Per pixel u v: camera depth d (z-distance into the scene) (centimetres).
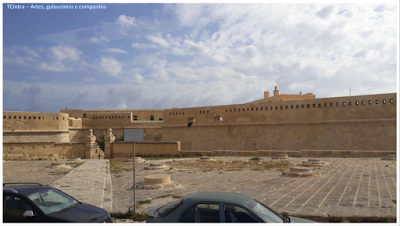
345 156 3816
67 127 6325
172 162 3591
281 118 5081
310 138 4784
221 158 4038
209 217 673
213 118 5825
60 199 870
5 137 5319
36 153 4047
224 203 687
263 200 1347
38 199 812
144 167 2848
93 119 7294
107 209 1216
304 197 1396
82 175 2384
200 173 2492
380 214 1054
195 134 5894
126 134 1162
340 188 1612
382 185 1678
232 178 2125
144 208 1229
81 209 859
